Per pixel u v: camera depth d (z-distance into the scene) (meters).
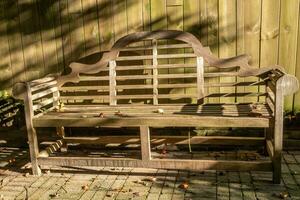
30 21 4.87
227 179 3.87
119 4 4.64
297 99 4.54
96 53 4.80
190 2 4.51
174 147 4.80
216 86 4.45
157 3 4.57
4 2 4.87
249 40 4.50
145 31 4.50
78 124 3.96
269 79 4.17
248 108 4.20
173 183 3.82
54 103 4.73
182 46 4.45
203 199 3.45
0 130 5.21
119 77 4.58
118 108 4.44
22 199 3.60
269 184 3.71
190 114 3.94
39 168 4.16
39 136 5.10
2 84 5.09
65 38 4.84
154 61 4.50
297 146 4.61
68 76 4.70
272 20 4.41
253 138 4.42
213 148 4.75
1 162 4.62
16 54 4.98
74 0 4.72
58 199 3.56
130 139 4.66
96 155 4.74
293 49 4.45
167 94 4.57
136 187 3.76
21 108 5.11
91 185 3.85
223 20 4.49
